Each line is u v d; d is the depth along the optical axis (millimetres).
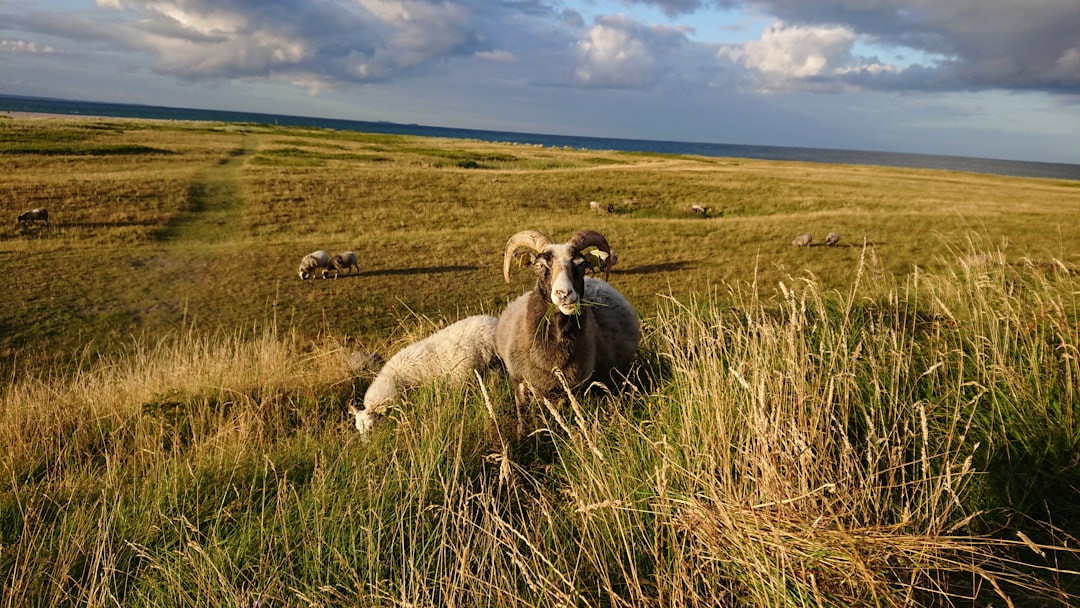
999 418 3699
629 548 3213
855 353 4020
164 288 18516
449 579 3057
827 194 42375
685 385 4391
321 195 35312
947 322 5402
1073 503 3268
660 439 3865
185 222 28547
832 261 21000
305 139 84500
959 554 2863
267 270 20875
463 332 7691
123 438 6336
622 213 37031
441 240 25516
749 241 25141
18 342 14023
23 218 25547
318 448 5301
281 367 8625
